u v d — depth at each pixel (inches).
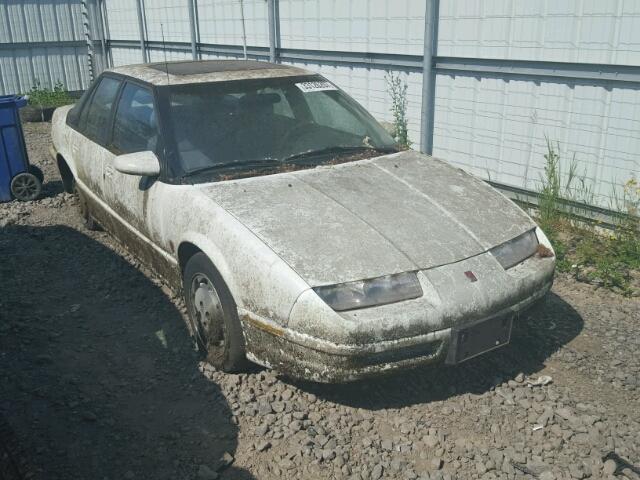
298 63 357.4
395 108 303.1
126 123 182.9
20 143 270.2
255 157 157.6
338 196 142.5
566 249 209.9
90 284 191.0
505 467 111.2
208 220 137.6
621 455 114.3
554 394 132.3
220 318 139.8
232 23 400.8
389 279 120.6
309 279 118.3
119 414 128.6
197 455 116.4
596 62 214.8
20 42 528.4
